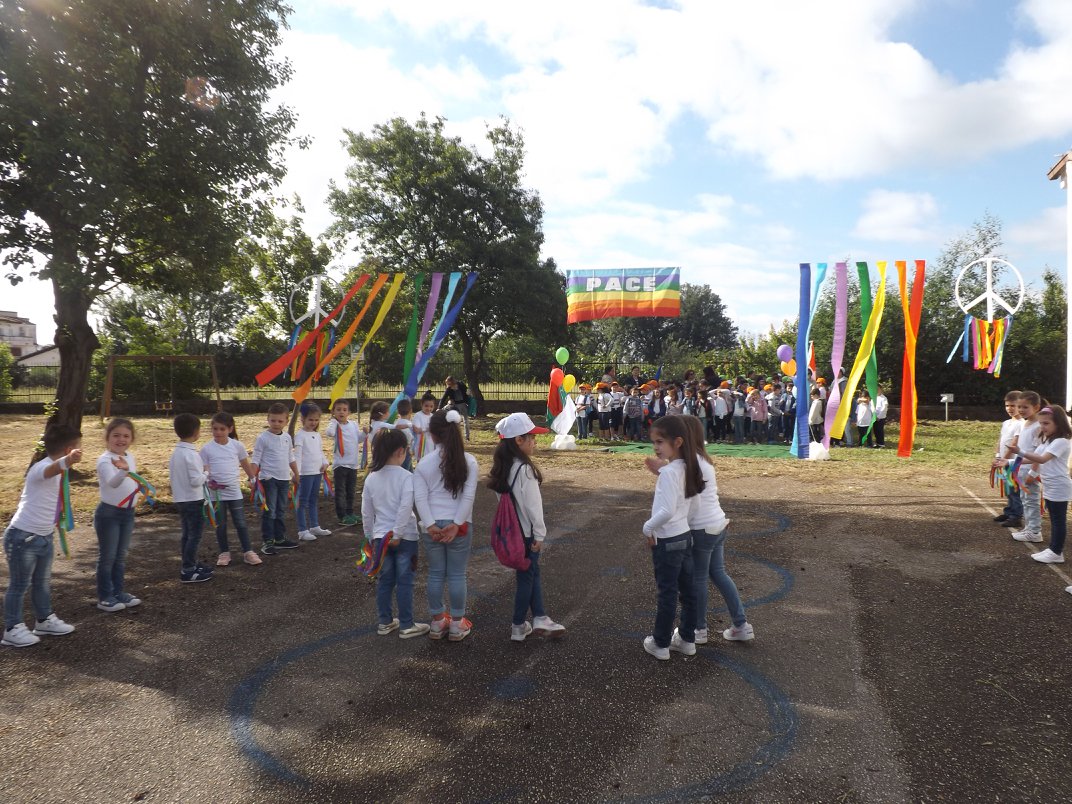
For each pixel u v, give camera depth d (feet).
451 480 14.38
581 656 14.06
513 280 66.44
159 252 36.09
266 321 72.28
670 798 9.37
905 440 34.24
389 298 35.73
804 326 37.68
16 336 178.09
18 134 28.91
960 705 11.83
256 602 17.56
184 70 32.89
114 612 16.87
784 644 14.52
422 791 9.63
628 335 185.26
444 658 14.06
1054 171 47.65
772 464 40.91
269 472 21.91
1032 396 21.99
